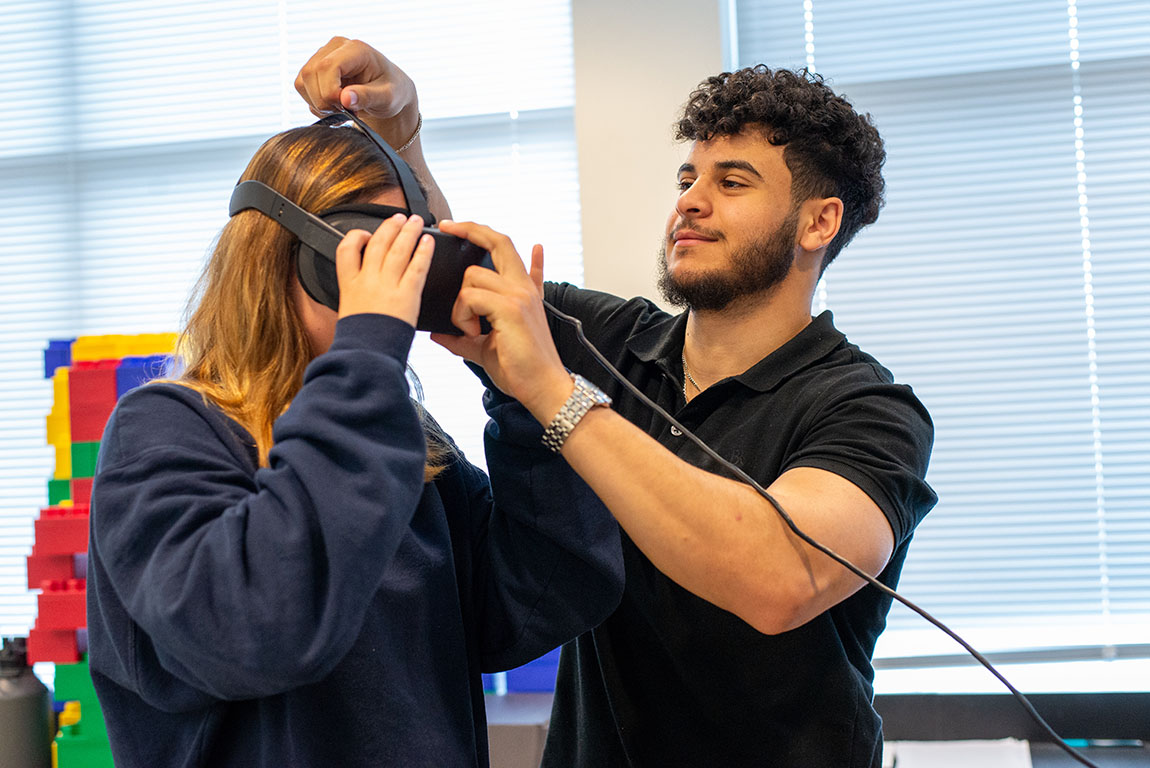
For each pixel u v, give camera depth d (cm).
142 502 75
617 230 219
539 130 246
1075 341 223
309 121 253
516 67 246
